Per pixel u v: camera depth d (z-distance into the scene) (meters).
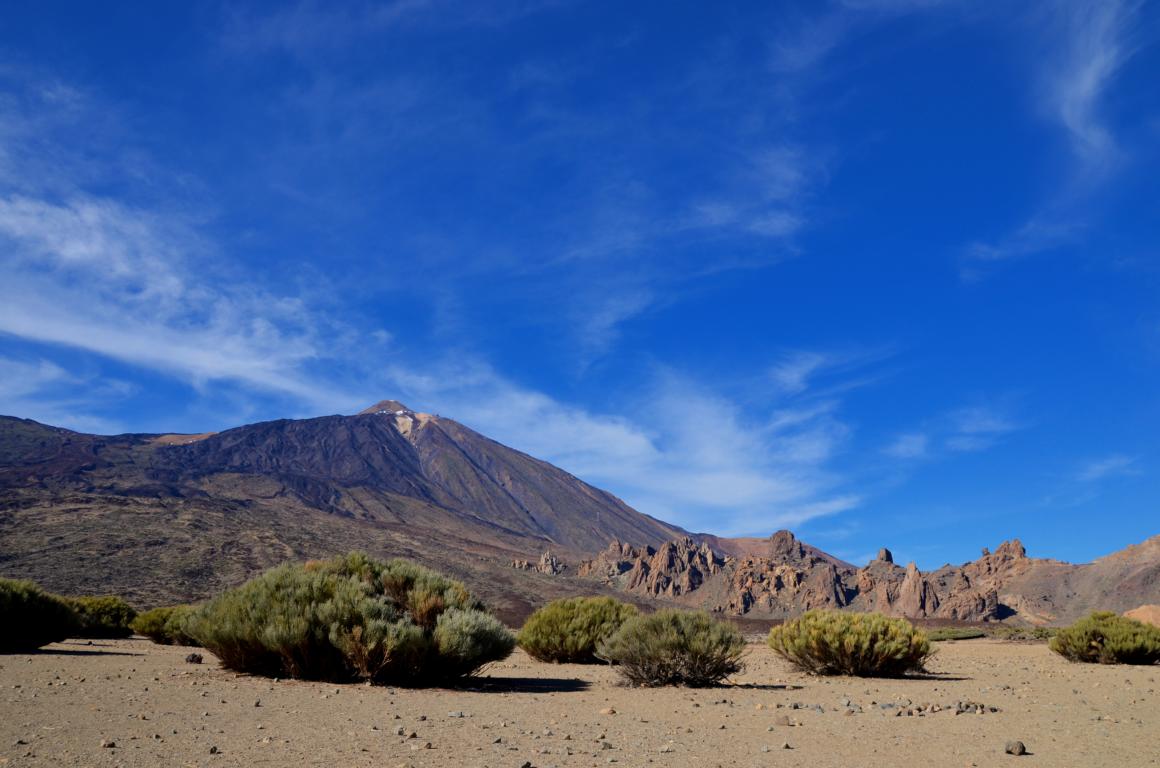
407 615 17.36
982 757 9.41
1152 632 26.41
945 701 15.01
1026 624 105.00
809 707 13.94
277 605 17.00
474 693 15.81
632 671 18.28
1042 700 15.41
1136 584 105.25
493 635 17.48
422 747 9.41
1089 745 10.26
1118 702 15.12
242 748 9.11
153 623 32.66
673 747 9.81
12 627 22.81
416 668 16.53
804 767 8.70
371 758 8.70
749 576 143.75
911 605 114.56
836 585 132.00
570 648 24.95
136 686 14.91
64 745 8.97
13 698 12.68
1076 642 27.48
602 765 8.60
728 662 18.42
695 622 18.67
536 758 8.93
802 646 21.16
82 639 32.41
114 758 8.34
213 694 14.02
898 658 20.55
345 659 16.64
